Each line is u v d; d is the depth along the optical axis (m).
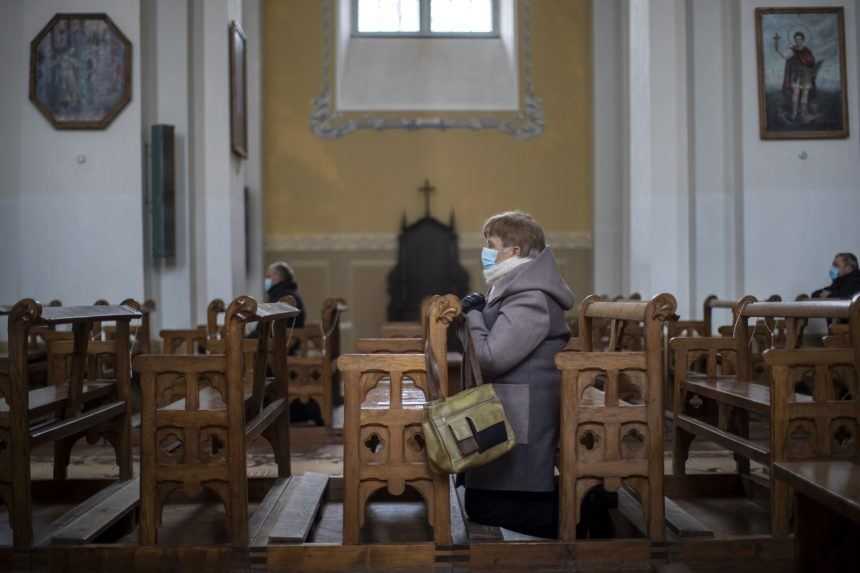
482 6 16.72
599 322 8.70
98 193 10.92
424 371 3.85
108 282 10.91
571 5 16.23
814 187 11.60
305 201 16.05
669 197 11.85
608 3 15.59
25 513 3.89
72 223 10.94
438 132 16.20
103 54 10.92
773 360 4.08
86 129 10.92
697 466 6.29
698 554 3.89
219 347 7.66
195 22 11.34
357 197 16.09
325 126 16.08
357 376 3.84
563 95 16.25
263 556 3.82
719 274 11.82
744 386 5.12
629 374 4.01
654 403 3.93
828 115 11.56
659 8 11.84
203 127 11.32
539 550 3.83
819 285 11.58
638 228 12.30
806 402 4.06
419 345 6.39
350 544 3.82
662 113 11.84
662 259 11.82
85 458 6.93
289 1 16.11
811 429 4.06
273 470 6.45
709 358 5.67
